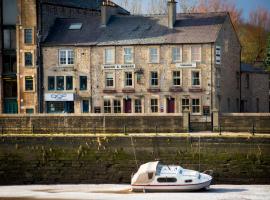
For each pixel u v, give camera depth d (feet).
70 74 306.35
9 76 315.37
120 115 247.29
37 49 308.81
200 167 227.40
